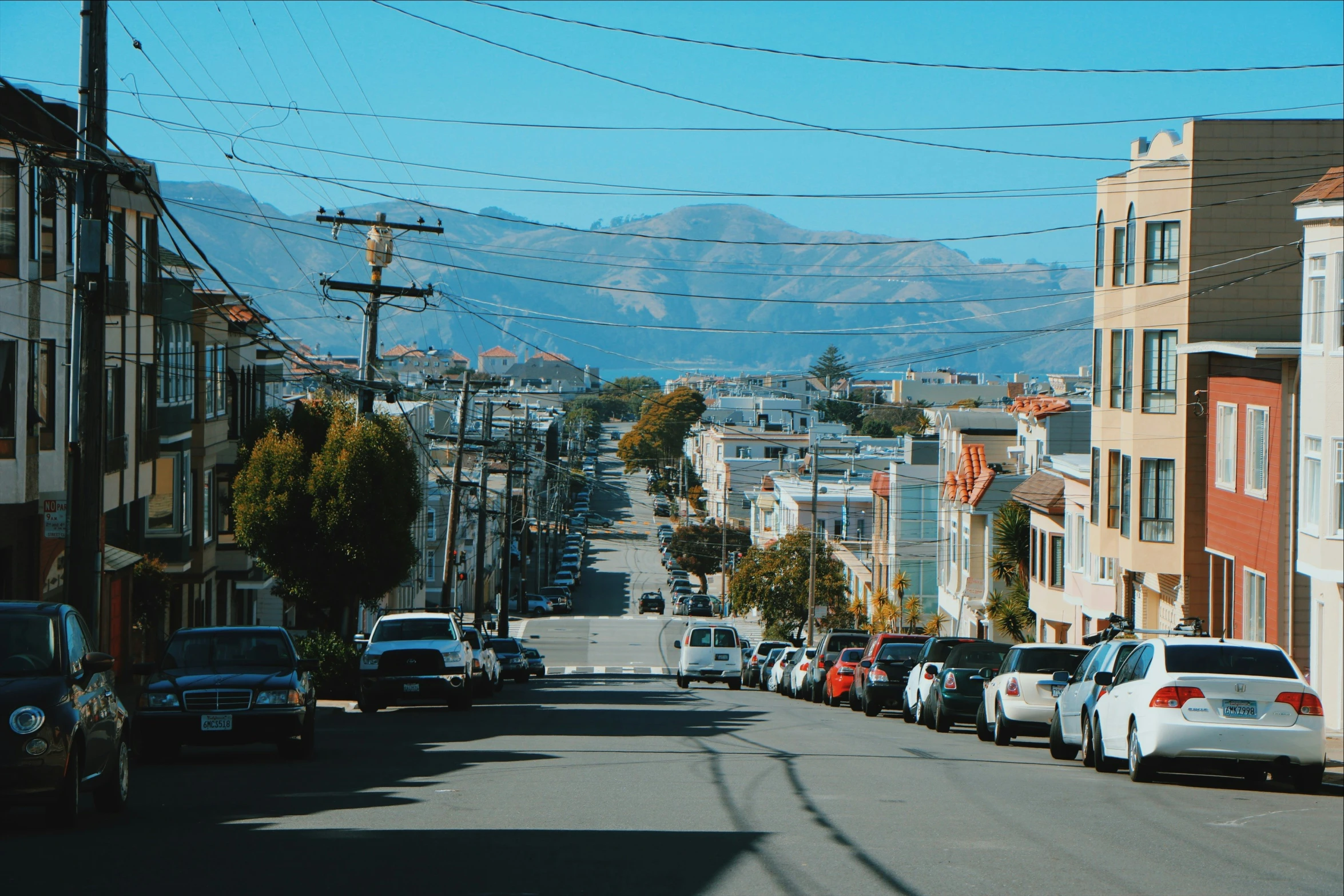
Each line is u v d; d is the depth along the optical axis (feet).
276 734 82.79
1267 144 169.78
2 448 126.52
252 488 162.81
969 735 118.83
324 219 182.60
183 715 81.82
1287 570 142.10
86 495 93.09
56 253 135.23
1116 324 180.96
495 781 70.18
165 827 53.31
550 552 516.73
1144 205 174.19
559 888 40.52
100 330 93.76
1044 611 222.28
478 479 409.49
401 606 339.98
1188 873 45.11
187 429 192.65
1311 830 56.80
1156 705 71.97
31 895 39.29
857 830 52.80
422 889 40.37
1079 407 264.11
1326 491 127.24
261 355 236.84
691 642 231.71
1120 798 66.08
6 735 50.80
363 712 139.74
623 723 122.42
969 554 265.95
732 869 43.93
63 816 52.11
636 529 643.86
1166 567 170.81
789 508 405.39
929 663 128.36
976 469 274.77
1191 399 168.66
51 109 136.26
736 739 102.27
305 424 169.58
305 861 45.09
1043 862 46.39
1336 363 127.03
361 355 185.68
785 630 349.61
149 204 168.66
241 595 244.42
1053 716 92.63
